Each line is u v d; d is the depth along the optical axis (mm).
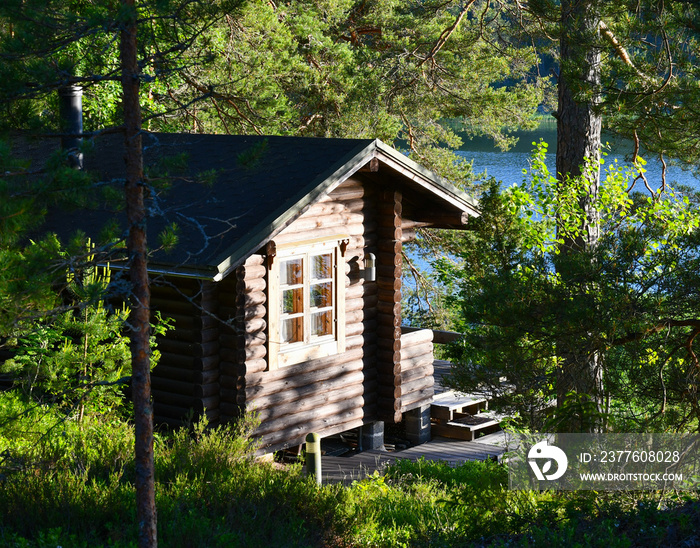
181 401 11547
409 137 26141
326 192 11289
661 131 11836
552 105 26406
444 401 14602
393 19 25469
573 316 9227
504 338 10086
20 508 7059
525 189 12367
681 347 9695
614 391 9969
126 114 5918
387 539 7699
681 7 10398
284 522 7418
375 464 12602
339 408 12891
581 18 11609
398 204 13102
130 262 5977
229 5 6836
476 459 12969
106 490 7590
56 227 12328
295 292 12102
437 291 26016
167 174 6129
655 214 11414
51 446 8688
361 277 13008
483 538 7219
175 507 7375
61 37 6062
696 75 10727
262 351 11586
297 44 22688
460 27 24594
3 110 6273
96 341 9781
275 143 12828
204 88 19484
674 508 6980
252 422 10859
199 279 11086
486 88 24703
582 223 11969
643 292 9438
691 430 9539
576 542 6219
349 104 23359
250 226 10688
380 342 13398
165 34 6855
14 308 5871
